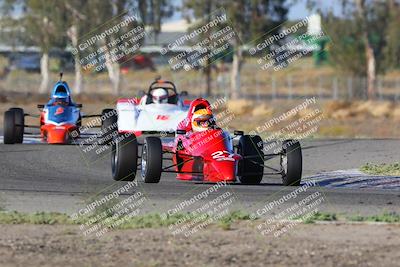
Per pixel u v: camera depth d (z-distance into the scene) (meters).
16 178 70.25
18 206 54.28
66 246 42.28
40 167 78.44
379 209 54.38
